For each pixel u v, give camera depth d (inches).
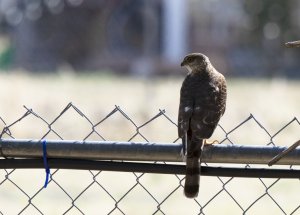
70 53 2206.0
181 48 2187.5
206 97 258.5
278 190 507.5
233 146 199.8
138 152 197.9
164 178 546.9
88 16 2199.8
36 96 1089.4
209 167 202.2
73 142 198.5
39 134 821.2
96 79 1690.5
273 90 1362.0
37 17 2219.5
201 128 237.8
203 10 2204.7
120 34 2191.2
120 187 524.1
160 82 1610.5
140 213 456.8
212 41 2229.3
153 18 2182.6
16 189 505.4
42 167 201.0
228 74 2233.0
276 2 2215.8
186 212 457.7
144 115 987.3
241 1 2255.2
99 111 999.6
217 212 458.3
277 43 2240.4
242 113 1007.0
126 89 1339.8
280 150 197.8
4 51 2235.5
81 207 467.2
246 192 496.7
